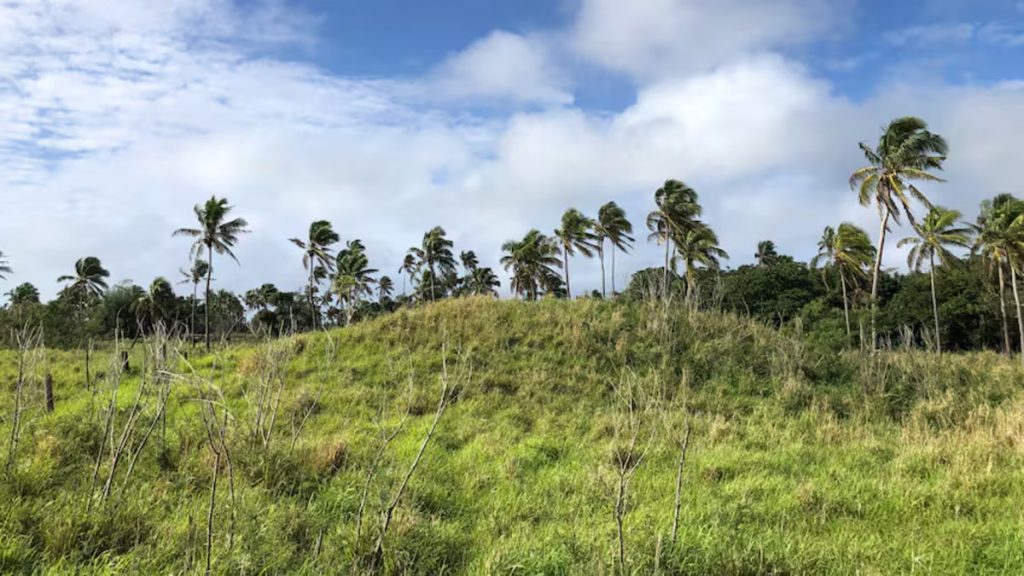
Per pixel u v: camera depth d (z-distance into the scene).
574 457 9.81
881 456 9.61
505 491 7.75
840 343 20.00
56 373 18.58
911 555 5.14
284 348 13.20
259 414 8.45
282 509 5.91
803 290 49.88
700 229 41.44
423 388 14.32
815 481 7.86
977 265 44.25
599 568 4.46
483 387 14.70
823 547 5.32
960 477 7.60
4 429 9.16
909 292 45.28
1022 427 10.16
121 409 9.92
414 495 6.65
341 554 5.02
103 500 5.48
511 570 4.84
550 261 56.47
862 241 37.94
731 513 6.45
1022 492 7.08
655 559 4.60
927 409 12.92
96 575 4.26
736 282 51.56
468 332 18.36
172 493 6.47
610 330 18.14
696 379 15.75
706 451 9.90
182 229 40.75
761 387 15.36
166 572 4.35
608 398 14.54
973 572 4.97
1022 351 29.69
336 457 7.99
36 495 5.85
